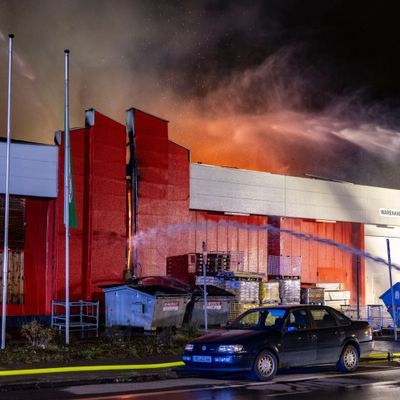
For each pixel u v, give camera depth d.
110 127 24.69
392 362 16.19
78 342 17.19
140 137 25.70
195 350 12.80
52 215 23.34
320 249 32.09
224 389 11.51
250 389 11.54
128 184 25.77
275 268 29.86
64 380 11.69
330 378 13.17
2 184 22.16
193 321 21.38
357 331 14.48
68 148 17.41
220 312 22.16
